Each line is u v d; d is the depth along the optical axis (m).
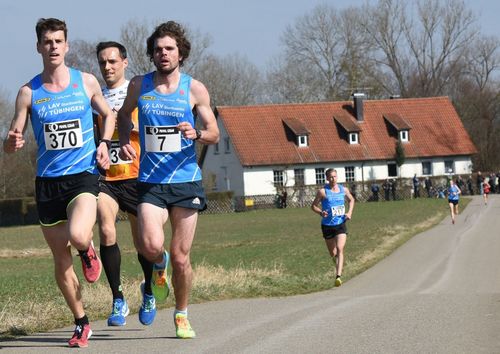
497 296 12.84
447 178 83.50
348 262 23.69
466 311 10.91
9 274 24.31
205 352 8.02
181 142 8.40
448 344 8.39
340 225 18.34
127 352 8.10
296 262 24.64
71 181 8.33
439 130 87.19
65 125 8.33
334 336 8.89
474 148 86.75
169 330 9.57
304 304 12.28
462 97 102.00
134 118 10.25
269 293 14.88
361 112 86.00
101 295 12.51
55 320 10.64
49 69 8.38
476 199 70.12
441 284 16.94
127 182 10.18
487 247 26.59
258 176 80.69
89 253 8.30
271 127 83.25
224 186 84.50
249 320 10.33
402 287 16.58
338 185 18.64
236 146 81.06
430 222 44.25
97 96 8.56
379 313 10.78
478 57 101.81
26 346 8.59
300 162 81.44
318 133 84.00
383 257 24.94
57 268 8.52
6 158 76.31
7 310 11.65
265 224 53.00
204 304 12.52
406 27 102.75
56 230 8.45
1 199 77.12
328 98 103.12
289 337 8.86
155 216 8.25
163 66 8.31
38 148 8.48
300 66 103.44
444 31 102.00
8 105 75.44
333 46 103.00
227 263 25.23
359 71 101.62
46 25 8.31
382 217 52.19
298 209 73.56
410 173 85.31
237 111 84.00
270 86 104.12
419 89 103.00
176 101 8.38
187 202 8.39
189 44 8.47
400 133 85.50
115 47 10.71
